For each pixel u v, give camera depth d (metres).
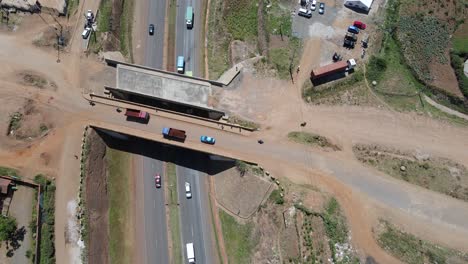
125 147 101.12
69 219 90.44
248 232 94.19
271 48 104.44
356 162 93.69
